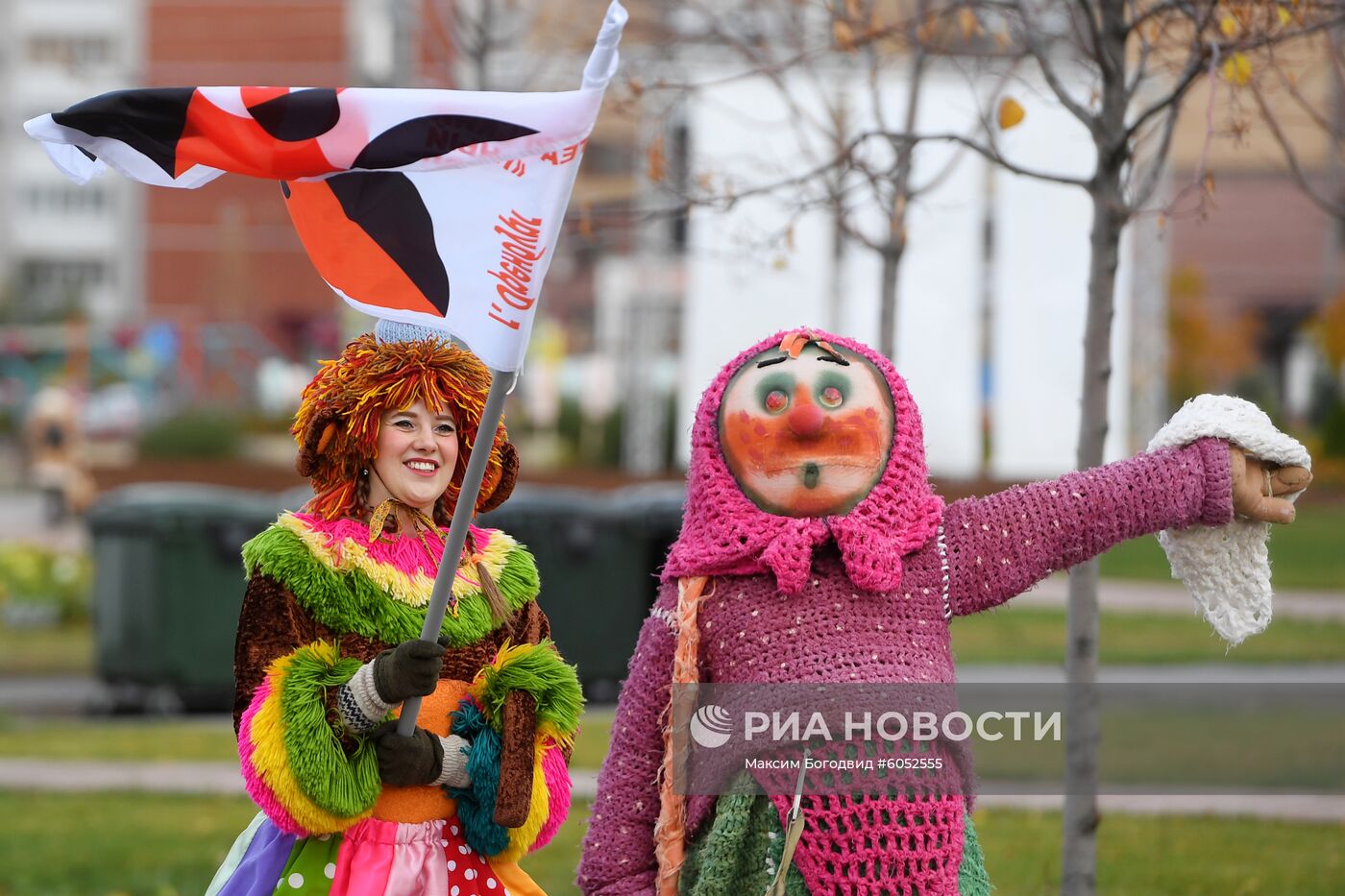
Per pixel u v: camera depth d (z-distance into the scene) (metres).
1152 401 38.81
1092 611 11.93
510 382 7.85
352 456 8.86
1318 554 40.72
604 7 21.42
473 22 21.73
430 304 7.97
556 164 7.75
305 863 8.59
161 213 120.62
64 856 15.62
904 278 31.36
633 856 8.59
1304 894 13.45
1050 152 19.91
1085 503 8.65
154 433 62.00
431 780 8.57
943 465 32.19
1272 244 98.75
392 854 8.60
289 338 116.75
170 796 18.44
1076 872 11.91
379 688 8.16
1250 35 12.40
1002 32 16.17
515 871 9.09
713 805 8.41
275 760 8.19
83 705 26.98
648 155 16.81
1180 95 11.83
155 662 24.95
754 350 8.83
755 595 8.42
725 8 20.58
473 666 8.95
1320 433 63.06
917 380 31.89
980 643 28.16
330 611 8.64
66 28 121.88
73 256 126.62
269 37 102.56
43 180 126.00
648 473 49.75
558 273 104.12
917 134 12.94
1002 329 31.84
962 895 8.28
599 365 67.12
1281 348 99.62
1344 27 13.97
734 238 18.28
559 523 25.20
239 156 7.95
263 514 25.20
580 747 19.48
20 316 114.88
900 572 8.38
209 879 14.83
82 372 91.94
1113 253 12.12
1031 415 32.06
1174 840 15.23
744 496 8.54
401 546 8.88
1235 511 8.82
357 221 8.06
